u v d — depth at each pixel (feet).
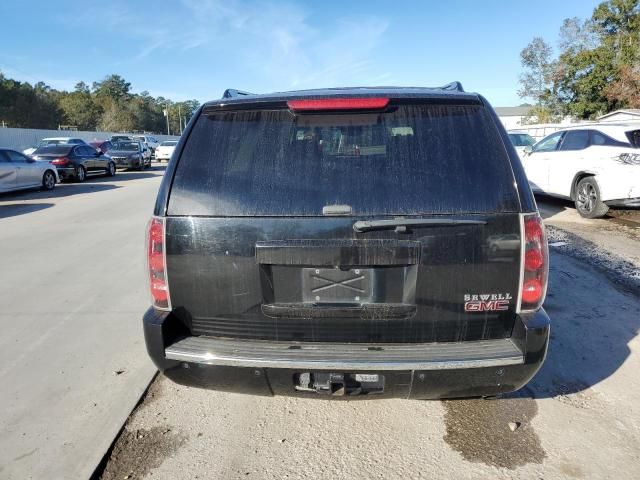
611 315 14.58
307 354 7.72
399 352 7.70
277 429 9.61
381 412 10.11
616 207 30.37
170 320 8.21
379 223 7.47
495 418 9.77
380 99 8.09
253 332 8.11
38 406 10.38
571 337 13.15
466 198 7.61
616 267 19.21
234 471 8.43
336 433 9.44
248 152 8.11
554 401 10.29
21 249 24.22
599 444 8.90
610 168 27.45
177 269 8.07
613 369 11.51
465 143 7.94
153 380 11.48
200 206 7.93
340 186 7.73
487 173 7.74
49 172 51.83
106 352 12.79
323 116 8.19
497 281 7.68
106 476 8.38
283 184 7.84
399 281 7.72
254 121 8.30
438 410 10.12
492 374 7.75
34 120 225.97
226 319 8.13
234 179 7.97
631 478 8.05
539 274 7.73
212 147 8.23
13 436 9.38
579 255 21.02
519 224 7.62
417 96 8.23
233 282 7.95
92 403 10.47
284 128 8.20
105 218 33.32
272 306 7.91
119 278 19.11
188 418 10.00
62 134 132.05
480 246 7.58
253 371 7.88
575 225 27.58
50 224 31.37
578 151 30.25
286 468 8.47
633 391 10.58
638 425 9.43
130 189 52.90
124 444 9.19
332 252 7.59
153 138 152.15
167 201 8.05
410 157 7.84
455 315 7.77
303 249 7.64
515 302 7.77
